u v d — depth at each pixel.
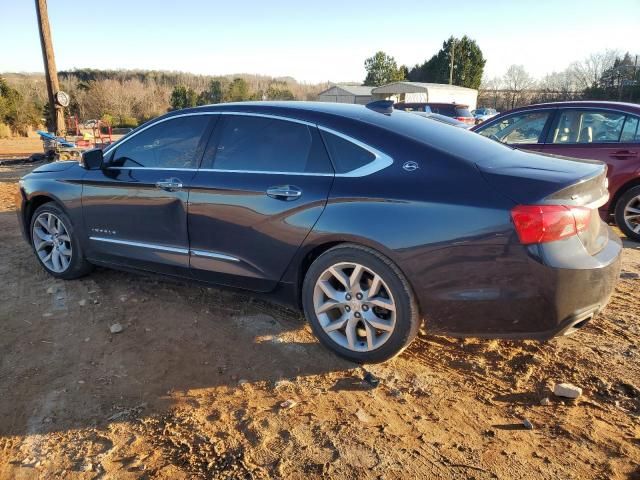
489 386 3.11
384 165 3.18
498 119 7.18
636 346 3.52
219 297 4.34
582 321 3.07
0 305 4.21
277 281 3.52
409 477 2.40
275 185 3.42
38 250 4.81
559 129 6.60
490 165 3.05
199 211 3.73
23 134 33.94
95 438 2.69
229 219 3.60
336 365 3.33
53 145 14.75
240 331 3.78
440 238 2.90
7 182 11.58
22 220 4.97
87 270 4.68
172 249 3.96
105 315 4.03
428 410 2.89
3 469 2.49
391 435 2.68
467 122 22.38
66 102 16.69
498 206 2.81
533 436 2.67
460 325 2.99
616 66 42.72
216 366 3.34
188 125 4.02
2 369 3.30
